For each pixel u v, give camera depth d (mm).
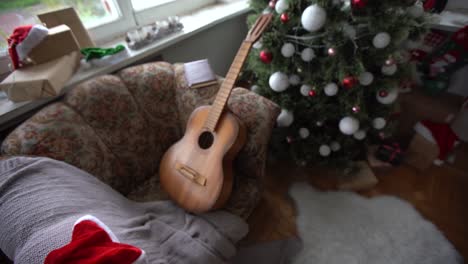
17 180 608
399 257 992
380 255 1004
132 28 1323
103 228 495
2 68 1005
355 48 836
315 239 1081
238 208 910
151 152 1038
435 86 1523
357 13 788
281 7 836
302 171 1388
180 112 1056
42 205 559
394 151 1298
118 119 920
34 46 845
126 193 991
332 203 1212
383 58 865
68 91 893
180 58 1444
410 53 1106
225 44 1704
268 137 913
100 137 882
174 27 1244
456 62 1344
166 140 1088
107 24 1220
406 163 1349
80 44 1054
